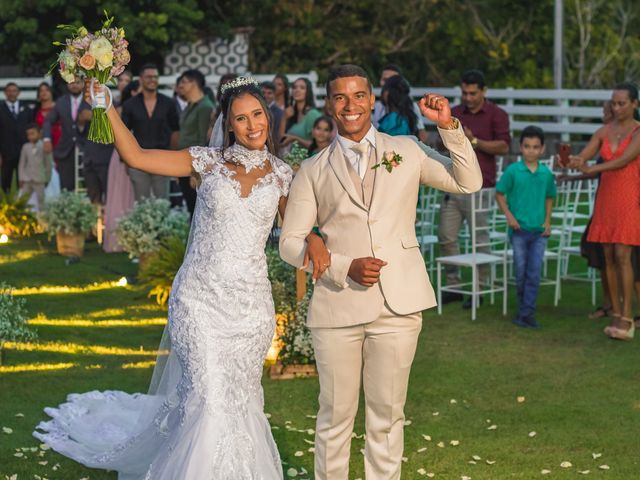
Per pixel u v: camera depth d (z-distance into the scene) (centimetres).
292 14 2694
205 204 541
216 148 548
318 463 532
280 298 818
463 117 1040
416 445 650
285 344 799
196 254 544
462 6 2880
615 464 616
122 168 1347
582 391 757
